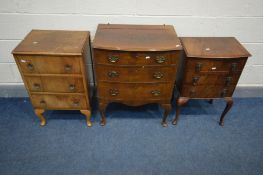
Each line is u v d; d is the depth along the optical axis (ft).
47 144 5.65
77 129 6.07
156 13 5.75
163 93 5.38
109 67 4.87
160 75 4.99
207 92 5.54
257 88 7.20
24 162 5.22
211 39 5.62
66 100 5.55
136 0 5.53
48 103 5.61
